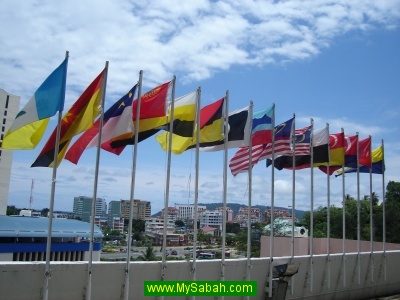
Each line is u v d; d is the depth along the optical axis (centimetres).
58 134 996
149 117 1223
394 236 5431
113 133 1165
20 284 898
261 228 6122
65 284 962
